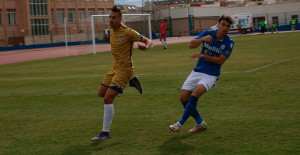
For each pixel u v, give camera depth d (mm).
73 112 6262
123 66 4688
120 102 6914
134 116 5738
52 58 21719
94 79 10359
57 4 54219
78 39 48969
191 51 19703
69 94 8102
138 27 32094
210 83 4469
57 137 4746
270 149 3887
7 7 46719
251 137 4348
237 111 5719
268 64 11406
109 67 13680
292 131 4488
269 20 53719
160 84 8781
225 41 4453
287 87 7406
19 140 4668
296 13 51531
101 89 4848
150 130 4891
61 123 5508
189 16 53375
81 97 7668
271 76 8945
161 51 21016
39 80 10828
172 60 14953
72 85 9430
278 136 4320
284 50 16281
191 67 12008
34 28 48906
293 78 8422
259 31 47844
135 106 6500
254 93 7043
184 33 54625
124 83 4703
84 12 58094
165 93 7578
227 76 9375
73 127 5238
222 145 4113
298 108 5664
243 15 45344
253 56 14406
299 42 20875
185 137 4504
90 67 14070
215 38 4461
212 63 4547
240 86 7848
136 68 12594
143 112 5992
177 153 3918
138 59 16484
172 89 8008
